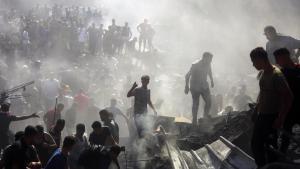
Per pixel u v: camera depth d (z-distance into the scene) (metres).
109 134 9.82
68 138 8.04
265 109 6.99
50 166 7.90
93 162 8.83
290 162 6.82
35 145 9.12
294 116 7.45
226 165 9.55
